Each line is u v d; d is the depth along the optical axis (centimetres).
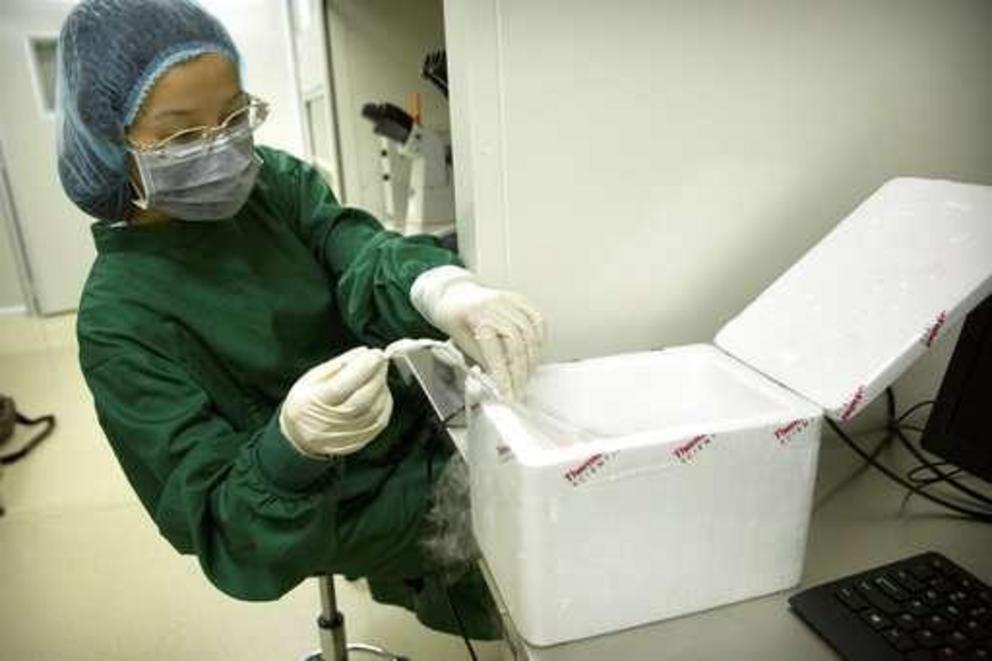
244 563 75
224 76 79
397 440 98
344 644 138
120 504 224
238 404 92
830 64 86
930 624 58
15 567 195
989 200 68
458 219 90
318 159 241
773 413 60
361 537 92
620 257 87
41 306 393
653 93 81
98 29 75
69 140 82
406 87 187
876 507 79
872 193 93
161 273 85
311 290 98
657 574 59
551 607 57
